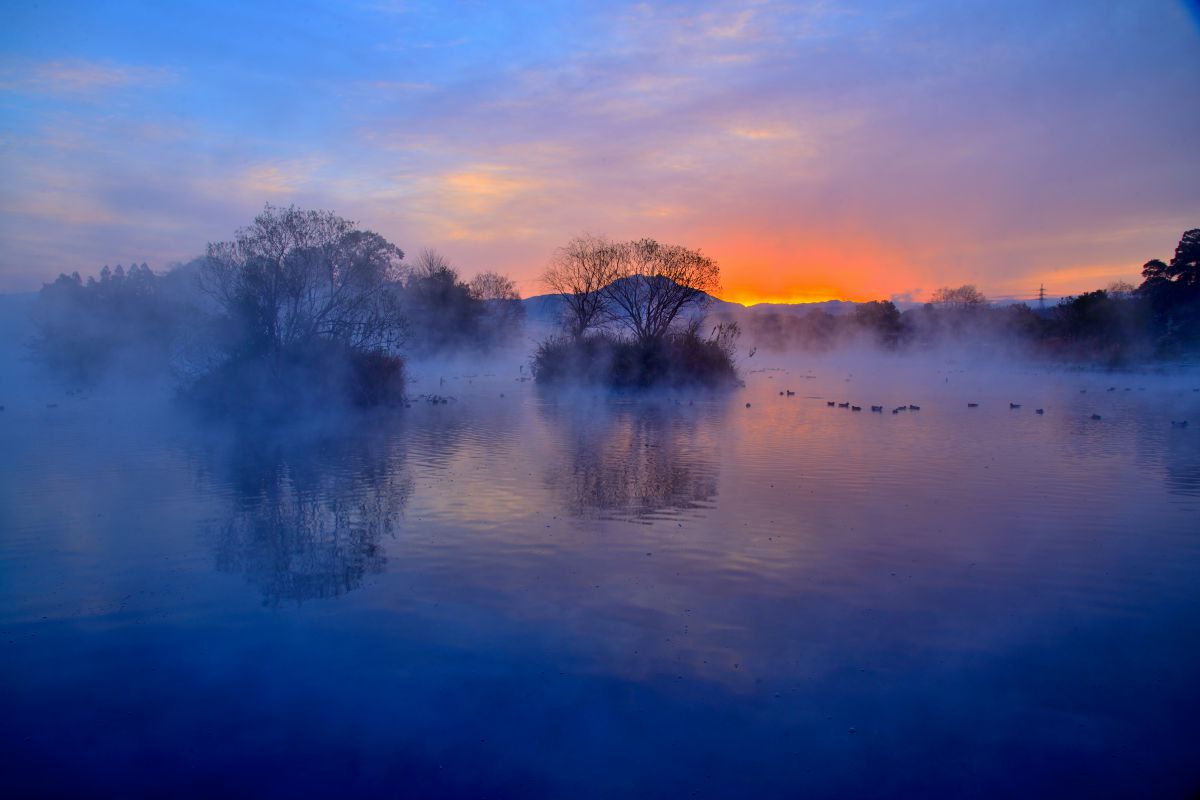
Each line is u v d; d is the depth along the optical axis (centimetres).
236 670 683
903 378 4725
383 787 526
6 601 836
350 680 665
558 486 1396
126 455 1747
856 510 1212
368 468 1579
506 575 911
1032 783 529
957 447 1867
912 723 600
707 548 1012
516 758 559
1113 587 873
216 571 928
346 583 887
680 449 1836
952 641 737
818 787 523
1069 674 673
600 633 752
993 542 1037
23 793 522
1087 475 1498
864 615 796
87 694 647
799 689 648
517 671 679
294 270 2700
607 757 559
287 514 1191
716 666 688
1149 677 668
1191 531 1089
